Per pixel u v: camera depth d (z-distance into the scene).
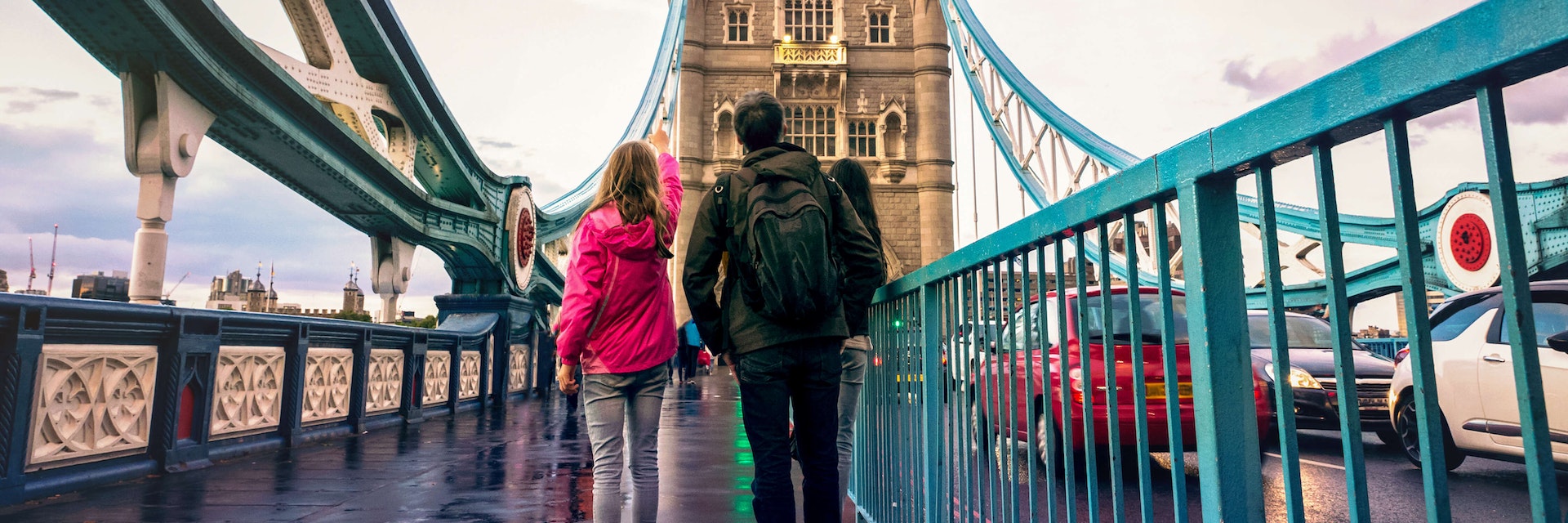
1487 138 0.72
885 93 44.62
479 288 12.62
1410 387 5.45
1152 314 4.95
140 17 6.91
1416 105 0.79
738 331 2.34
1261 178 1.00
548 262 19.52
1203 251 1.09
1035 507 1.84
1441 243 18.52
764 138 2.54
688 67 44.16
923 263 42.38
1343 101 0.84
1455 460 5.15
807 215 2.23
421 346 8.03
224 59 8.12
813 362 2.32
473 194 12.70
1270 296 0.98
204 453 4.75
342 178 9.79
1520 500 4.45
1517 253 0.71
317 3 10.69
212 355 4.81
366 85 11.55
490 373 10.59
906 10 45.41
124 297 32.62
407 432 6.96
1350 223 24.83
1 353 3.43
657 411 2.76
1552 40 0.62
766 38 45.31
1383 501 4.36
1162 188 1.20
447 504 3.78
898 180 43.34
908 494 2.99
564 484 4.34
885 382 3.37
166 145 7.59
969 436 2.37
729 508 3.84
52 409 3.72
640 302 2.67
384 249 11.91
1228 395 1.06
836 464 2.39
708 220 2.40
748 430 2.33
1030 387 1.86
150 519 3.37
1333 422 6.16
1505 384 4.70
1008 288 2.01
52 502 3.61
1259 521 1.04
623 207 2.62
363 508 3.66
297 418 5.78
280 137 8.81
